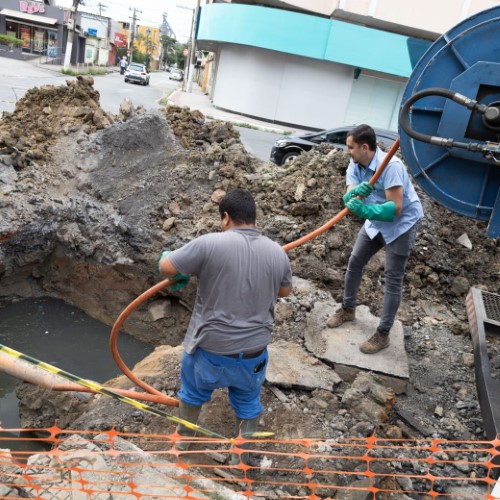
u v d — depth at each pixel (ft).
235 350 8.01
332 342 12.67
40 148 21.49
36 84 64.08
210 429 10.36
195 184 20.11
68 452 8.27
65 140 22.34
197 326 8.15
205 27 74.18
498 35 8.45
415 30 66.28
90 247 19.04
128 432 10.29
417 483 9.57
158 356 13.23
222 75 75.36
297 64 68.08
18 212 18.40
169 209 19.35
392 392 11.12
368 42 64.44
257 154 41.55
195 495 8.30
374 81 69.41
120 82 100.17
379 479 9.33
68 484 8.11
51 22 123.24
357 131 10.35
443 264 16.51
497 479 8.76
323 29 64.03
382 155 10.74
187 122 24.17
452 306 15.75
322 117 70.49
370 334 13.14
